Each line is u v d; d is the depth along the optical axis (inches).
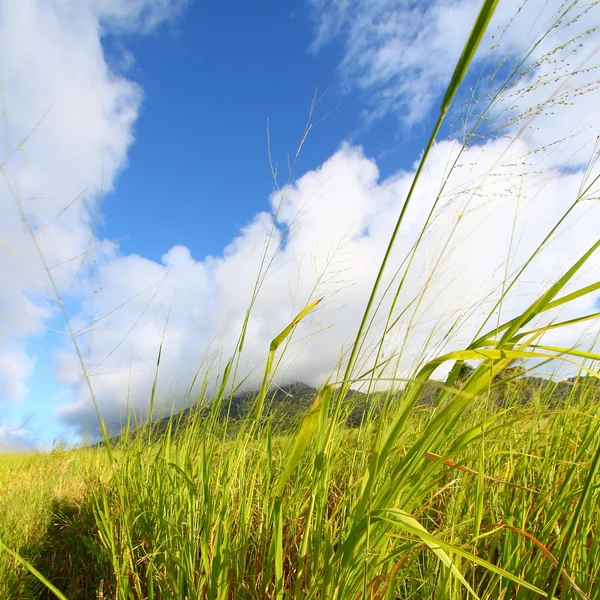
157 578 65.6
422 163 34.5
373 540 41.8
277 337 48.7
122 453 102.6
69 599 83.0
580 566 52.2
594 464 32.7
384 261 39.2
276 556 47.5
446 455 40.1
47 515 130.0
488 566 34.3
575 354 30.7
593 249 30.4
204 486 59.6
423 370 38.3
